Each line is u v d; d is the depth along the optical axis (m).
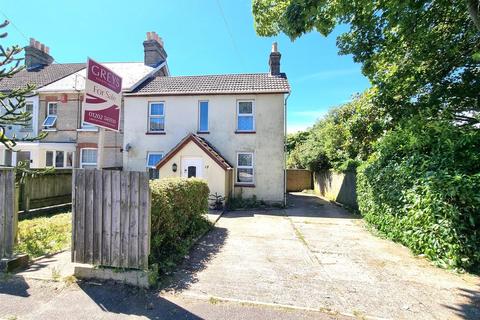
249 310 3.49
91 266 4.31
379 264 5.29
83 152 15.49
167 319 3.27
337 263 5.34
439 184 5.31
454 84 8.73
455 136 6.07
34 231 6.75
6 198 4.59
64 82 16.55
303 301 3.76
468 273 4.80
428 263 5.34
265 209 12.75
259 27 8.87
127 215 4.23
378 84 9.38
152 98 14.67
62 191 10.65
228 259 5.47
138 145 14.67
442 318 3.41
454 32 8.00
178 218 5.99
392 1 6.91
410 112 8.72
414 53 8.44
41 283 4.08
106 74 4.76
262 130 13.78
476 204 4.89
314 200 17.28
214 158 12.31
